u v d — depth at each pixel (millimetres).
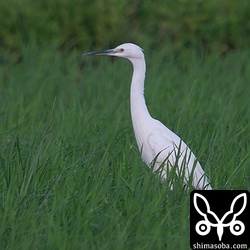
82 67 35219
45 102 27250
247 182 18578
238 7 39469
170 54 35875
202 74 31297
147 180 17422
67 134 21953
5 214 15805
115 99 27125
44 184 17359
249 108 25406
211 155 19891
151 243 14930
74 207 16250
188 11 38594
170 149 19594
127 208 16625
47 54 34062
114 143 20750
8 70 33000
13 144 19531
